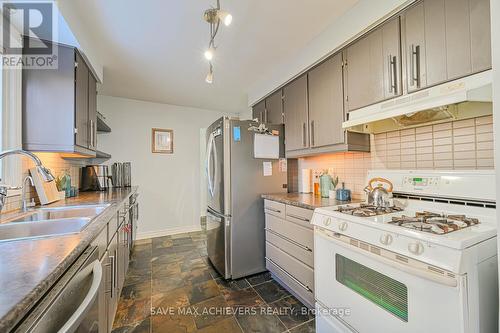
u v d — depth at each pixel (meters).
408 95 1.32
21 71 1.61
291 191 2.65
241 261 2.25
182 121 3.99
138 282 2.17
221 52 2.21
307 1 1.56
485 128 1.22
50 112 1.69
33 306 0.57
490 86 1.02
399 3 1.34
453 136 1.36
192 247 3.17
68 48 1.75
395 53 1.41
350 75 1.71
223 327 1.54
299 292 1.83
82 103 1.93
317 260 1.42
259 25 1.81
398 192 1.50
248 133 2.33
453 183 1.24
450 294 0.80
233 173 2.24
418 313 0.89
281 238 2.06
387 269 1.00
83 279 0.83
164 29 1.83
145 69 2.55
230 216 2.22
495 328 0.87
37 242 0.86
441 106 1.14
